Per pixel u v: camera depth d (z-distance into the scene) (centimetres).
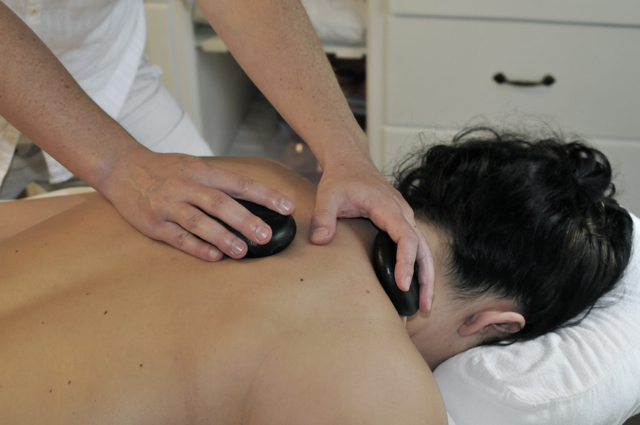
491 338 76
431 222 69
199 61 177
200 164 62
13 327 53
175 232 59
